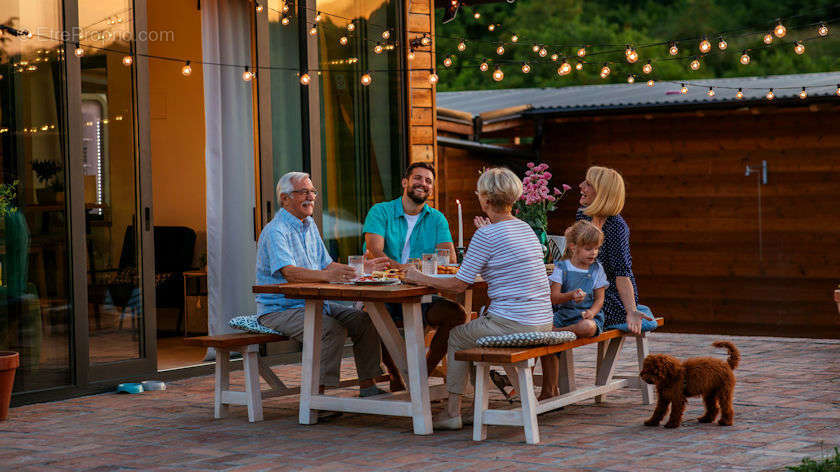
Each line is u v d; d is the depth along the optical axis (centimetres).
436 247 623
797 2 2433
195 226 982
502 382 565
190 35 959
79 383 612
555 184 1320
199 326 882
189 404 582
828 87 1184
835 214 1216
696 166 1271
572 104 1270
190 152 976
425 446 459
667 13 2586
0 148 580
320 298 501
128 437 488
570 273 522
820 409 531
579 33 2544
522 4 2644
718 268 1265
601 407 554
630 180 1298
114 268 639
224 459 437
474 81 2314
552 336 469
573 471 403
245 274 763
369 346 545
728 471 398
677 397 486
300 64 788
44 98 601
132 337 650
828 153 1216
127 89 648
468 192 1268
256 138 755
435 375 596
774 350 783
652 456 428
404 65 887
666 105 1205
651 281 1296
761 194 1245
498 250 480
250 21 761
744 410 531
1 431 508
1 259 581
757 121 1245
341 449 455
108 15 636
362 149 845
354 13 837
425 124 902
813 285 1223
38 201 598
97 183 630
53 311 604
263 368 546
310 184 563
